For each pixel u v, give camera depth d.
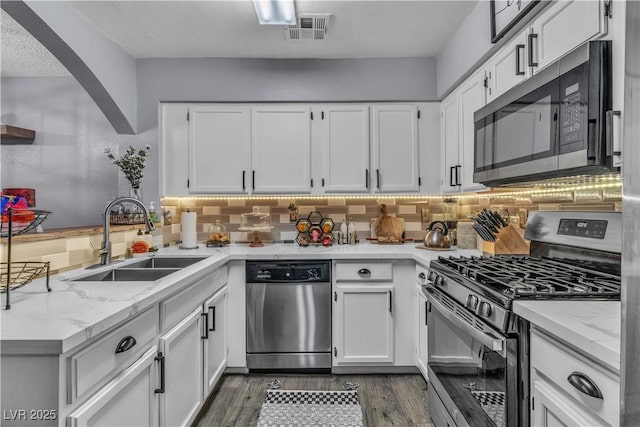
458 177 2.54
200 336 1.92
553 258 1.83
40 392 0.92
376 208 3.19
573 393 0.92
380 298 2.49
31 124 3.09
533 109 1.48
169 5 2.13
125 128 2.80
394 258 2.49
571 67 1.25
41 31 1.98
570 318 0.97
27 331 0.95
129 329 1.23
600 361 0.82
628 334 0.62
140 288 1.43
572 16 1.37
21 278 1.38
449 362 1.67
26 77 3.09
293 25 2.31
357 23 2.34
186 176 2.87
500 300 1.22
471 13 2.21
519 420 1.12
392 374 2.54
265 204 3.17
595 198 1.63
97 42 2.37
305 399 2.20
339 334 2.48
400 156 2.92
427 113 2.93
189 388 1.76
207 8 2.17
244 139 2.88
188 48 2.69
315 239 2.92
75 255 1.88
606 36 1.19
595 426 0.84
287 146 2.90
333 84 2.87
